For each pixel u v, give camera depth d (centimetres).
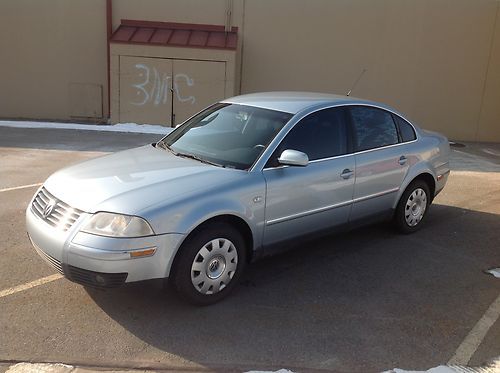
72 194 367
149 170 400
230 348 333
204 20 1414
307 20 1420
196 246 365
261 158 412
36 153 959
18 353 318
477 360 330
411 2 1416
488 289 437
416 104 1477
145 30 1378
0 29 1414
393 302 405
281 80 1455
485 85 1470
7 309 368
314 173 439
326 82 1459
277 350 333
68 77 1445
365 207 498
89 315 365
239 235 394
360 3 1415
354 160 477
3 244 487
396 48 1441
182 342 338
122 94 1344
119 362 314
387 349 338
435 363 325
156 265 346
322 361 322
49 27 1416
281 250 435
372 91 1467
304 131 447
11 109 1465
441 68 1457
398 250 519
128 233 337
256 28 1420
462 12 1421
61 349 324
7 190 684
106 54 1430
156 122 1363
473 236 571
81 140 1138
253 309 384
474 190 802
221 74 1340
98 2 1400
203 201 365
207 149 445
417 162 548
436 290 430
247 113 471
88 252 334
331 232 475
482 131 1497
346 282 439
